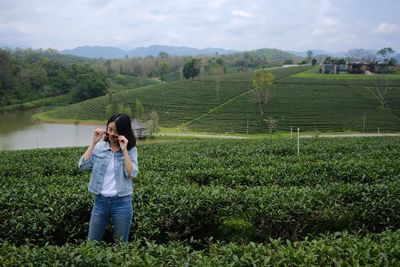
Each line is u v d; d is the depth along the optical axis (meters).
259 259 5.55
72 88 152.00
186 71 145.25
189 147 26.73
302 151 23.72
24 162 19.23
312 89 115.69
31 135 81.31
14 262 5.30
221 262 5.46
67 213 8.63
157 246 6.09
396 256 5.60
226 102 107.94
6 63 143.75
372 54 171.38
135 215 8.52
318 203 9.42
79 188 10.38
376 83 118.44
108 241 8.45
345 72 142.00
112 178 6.98
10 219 8.10
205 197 9.22
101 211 7.03
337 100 104.06
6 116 114.38
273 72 148.88
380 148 24.23
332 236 6.56
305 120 88.69
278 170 14.50
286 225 8.83
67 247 5.84
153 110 104.62
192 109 103.56
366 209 9.22
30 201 9.12
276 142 30.75
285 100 105.75
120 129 6.99
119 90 146.00
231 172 14.07
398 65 150.38
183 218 8.67
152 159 18.94
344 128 82.06
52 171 16.95
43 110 123.75
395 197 9.54
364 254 5.62
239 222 8.54
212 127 85.56
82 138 77.38
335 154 20.42
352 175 14.02
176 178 13.64
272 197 9.47
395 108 96.56
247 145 27.86
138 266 5.37
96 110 110.94
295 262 5.51
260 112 96.81
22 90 144.00
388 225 9.05
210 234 8.92
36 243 7.99
